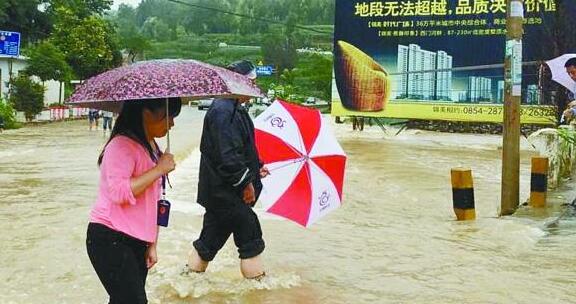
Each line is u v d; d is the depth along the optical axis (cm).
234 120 513
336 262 645
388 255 673
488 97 2652
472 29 2653
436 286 562
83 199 1029
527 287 555
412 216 903
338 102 2875
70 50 5009
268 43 9169
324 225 830
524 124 2461
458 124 2994
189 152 1872
